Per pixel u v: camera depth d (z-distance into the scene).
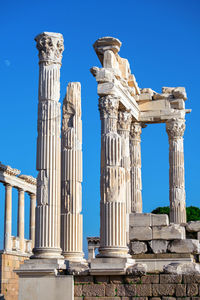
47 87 25.75
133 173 37.66
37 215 24.64
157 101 37.38
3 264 46.03
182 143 37.44
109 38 31.56
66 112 27.78
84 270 24.30
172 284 22.88
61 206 26.69
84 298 23.95
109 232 26.14
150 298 23.06
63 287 23.56
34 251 24.41
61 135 27.61
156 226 28.08
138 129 37.84
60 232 26.41
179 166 36.97
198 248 27.56
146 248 27.98
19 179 51.56
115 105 30.58
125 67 34.28
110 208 26.44
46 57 26.06
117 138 27.61
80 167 27.38
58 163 25.27
